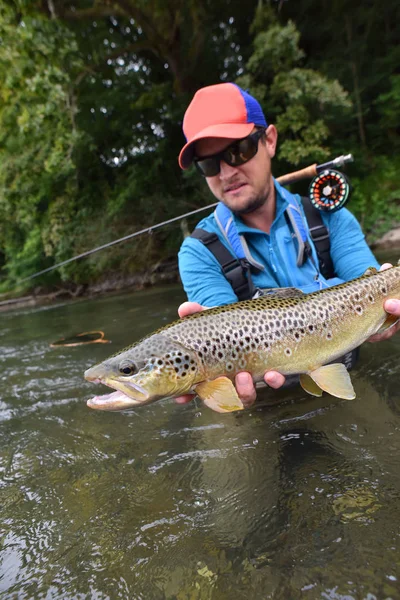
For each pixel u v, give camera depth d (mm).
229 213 803
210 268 790
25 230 4609
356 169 3947
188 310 637
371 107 4273
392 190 3645
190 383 569
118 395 575
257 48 3244
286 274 775
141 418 914
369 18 4031
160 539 536
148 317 2127
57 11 3164
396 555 447
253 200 764
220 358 575
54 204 4250
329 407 801
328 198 805
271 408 842
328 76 3992
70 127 3555
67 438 874
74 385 1204
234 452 708
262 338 587
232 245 781
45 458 803
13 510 651
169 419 887
